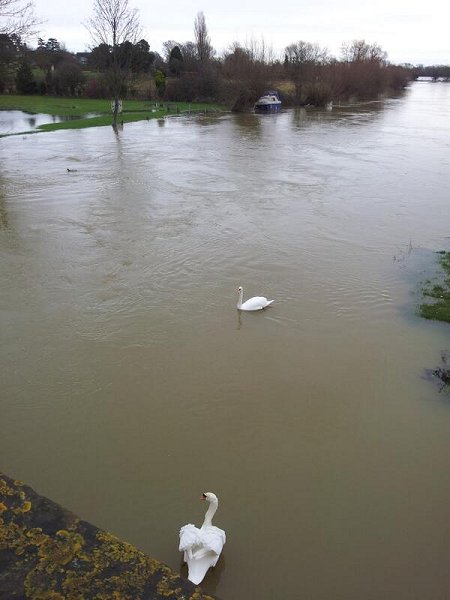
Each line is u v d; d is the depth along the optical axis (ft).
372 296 51.42
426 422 34.17
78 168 103.04
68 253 61.26
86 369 39.42
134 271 56.49
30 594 5.89
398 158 114.73
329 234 68.33
